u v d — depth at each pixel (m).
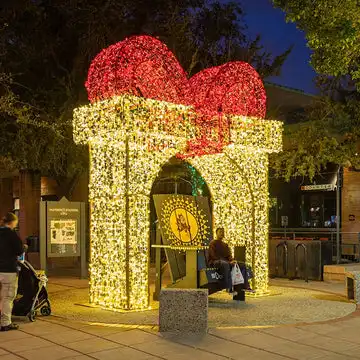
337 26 11.44
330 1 11.28
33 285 8.89
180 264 11.16
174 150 10.55
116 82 9.60
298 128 19.31
